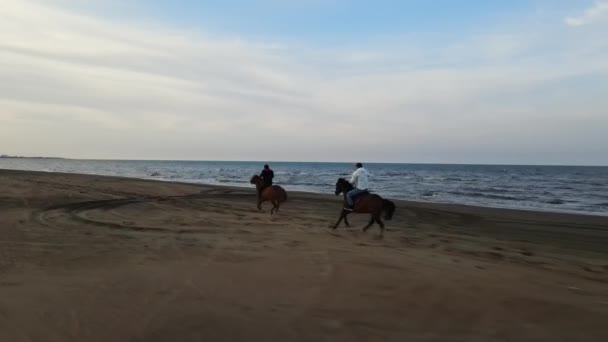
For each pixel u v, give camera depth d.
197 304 5.63
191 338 4.57
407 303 5.88
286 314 5.38
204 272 7.28
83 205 16.97
